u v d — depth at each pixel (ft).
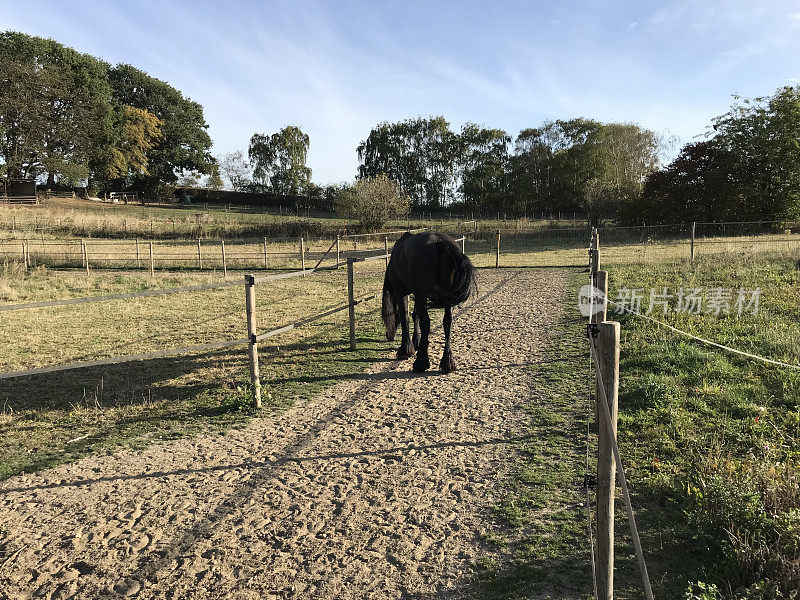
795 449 12.85
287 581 9.67
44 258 70.64
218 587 9.56
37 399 19.98
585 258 71.00
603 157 172.86
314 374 22.31
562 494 12.20
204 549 10.75
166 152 214.69
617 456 6.26
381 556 10.32
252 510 12.20
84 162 177.99
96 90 178.09
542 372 21.54
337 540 10.91
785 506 10.14
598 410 6.89
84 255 69.26
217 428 17.06
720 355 20.31
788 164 95.76
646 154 168.66
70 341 29.27
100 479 13.91
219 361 24.71
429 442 15.53
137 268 69.36
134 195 211.00
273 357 25.16
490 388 19.95
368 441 15.76
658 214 107.55
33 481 13.89
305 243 103.09
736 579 8.71
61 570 10.19
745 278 37.32
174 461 14.84
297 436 16.28
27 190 170.40
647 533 10.40
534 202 192.44
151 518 11.98
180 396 20.06
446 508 11.96
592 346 8.61
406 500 12.39
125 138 189.16
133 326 33.19
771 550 9.00
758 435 13.92
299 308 39.01
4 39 162.20
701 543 9.80
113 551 10.77
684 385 17.88
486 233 108.99
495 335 28.37
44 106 160.76
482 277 54.80
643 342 23.21
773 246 57.41
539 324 30.63
